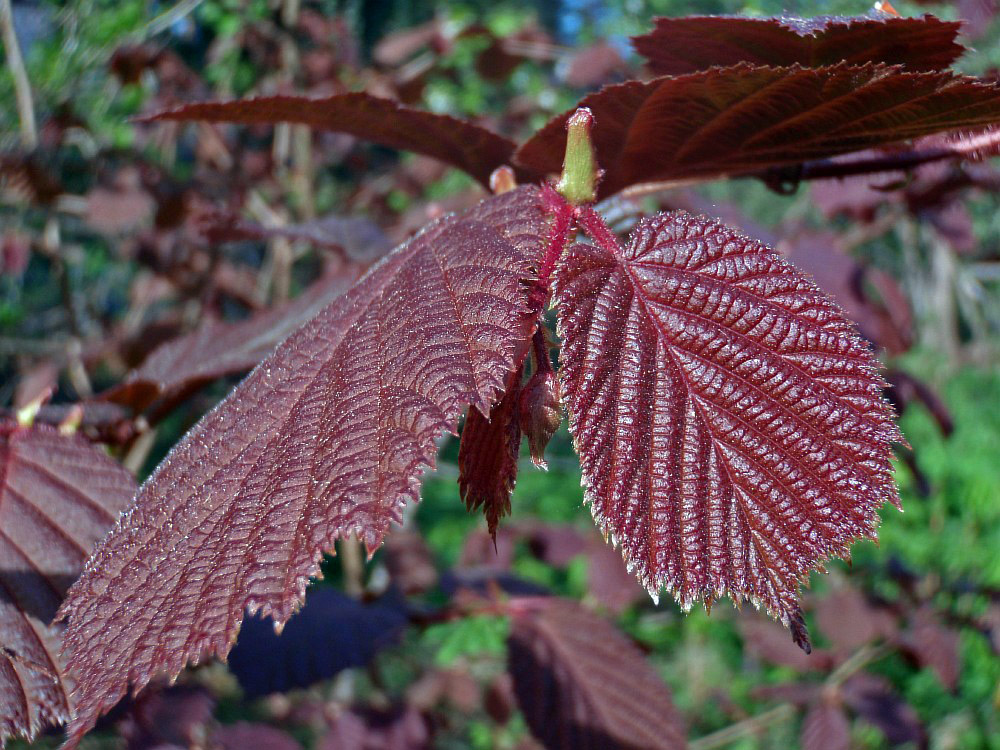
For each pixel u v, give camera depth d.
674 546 0.19
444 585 0.51
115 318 1.24
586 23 1.33
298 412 0.19
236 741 0.51
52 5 1.00
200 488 0.19
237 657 0.37
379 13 1.90
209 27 1.25
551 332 0.20
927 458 1.65
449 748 1.06
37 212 1.18
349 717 0.69
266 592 0.17
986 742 1.19
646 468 0.19
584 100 0.23
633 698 0.42
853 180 0.30
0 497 0.24
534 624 0.44
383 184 1.11
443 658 0.96
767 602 0.18
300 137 0.94
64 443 0.26
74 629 0.19
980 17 0.43
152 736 0.34
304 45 1.14
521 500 1.51
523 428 0.19
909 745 1.15
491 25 1.15
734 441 0.19
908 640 0.83
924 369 1.85
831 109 0.23
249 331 0.34
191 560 0.18
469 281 0.19
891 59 0.24
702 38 0.25
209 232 0.40
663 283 0.20
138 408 0.32
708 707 1.28
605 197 0.27
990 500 1.52
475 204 0.21
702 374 0.19
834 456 0.19
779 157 0.25
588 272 0.20
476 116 1.11
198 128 1.03
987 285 2.09
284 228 0.41
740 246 0.20
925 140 0.27
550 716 0.41
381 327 0.19
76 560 0.24
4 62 0.95
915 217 0.68
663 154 0.26
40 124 0.95
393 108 0.25
